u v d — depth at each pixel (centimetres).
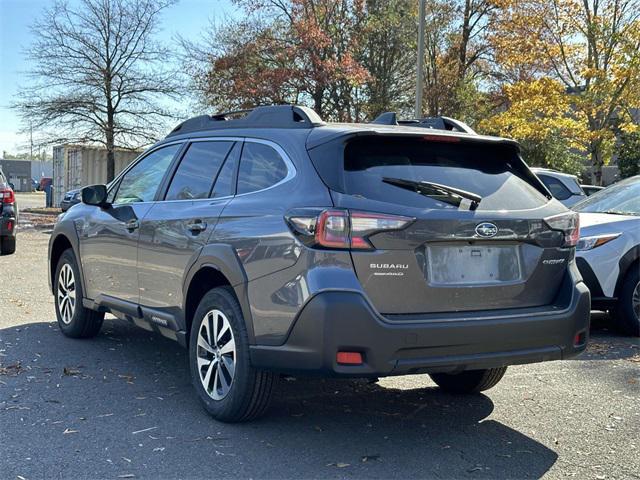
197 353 456
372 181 390
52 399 479
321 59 2584
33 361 578
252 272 406
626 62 1931
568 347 421
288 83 2558
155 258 513
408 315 380
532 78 2644
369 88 2783
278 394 513
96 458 380
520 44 2183
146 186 565
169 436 415
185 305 477
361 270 371
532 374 587
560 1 2092
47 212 2869
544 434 440
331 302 363
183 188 513
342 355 366
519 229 411
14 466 367
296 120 449
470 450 410
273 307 390
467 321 385
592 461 397
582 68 2114
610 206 815
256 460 383
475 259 401
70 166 2938
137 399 484
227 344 430
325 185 388
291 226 387
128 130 2803
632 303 722
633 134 2414
